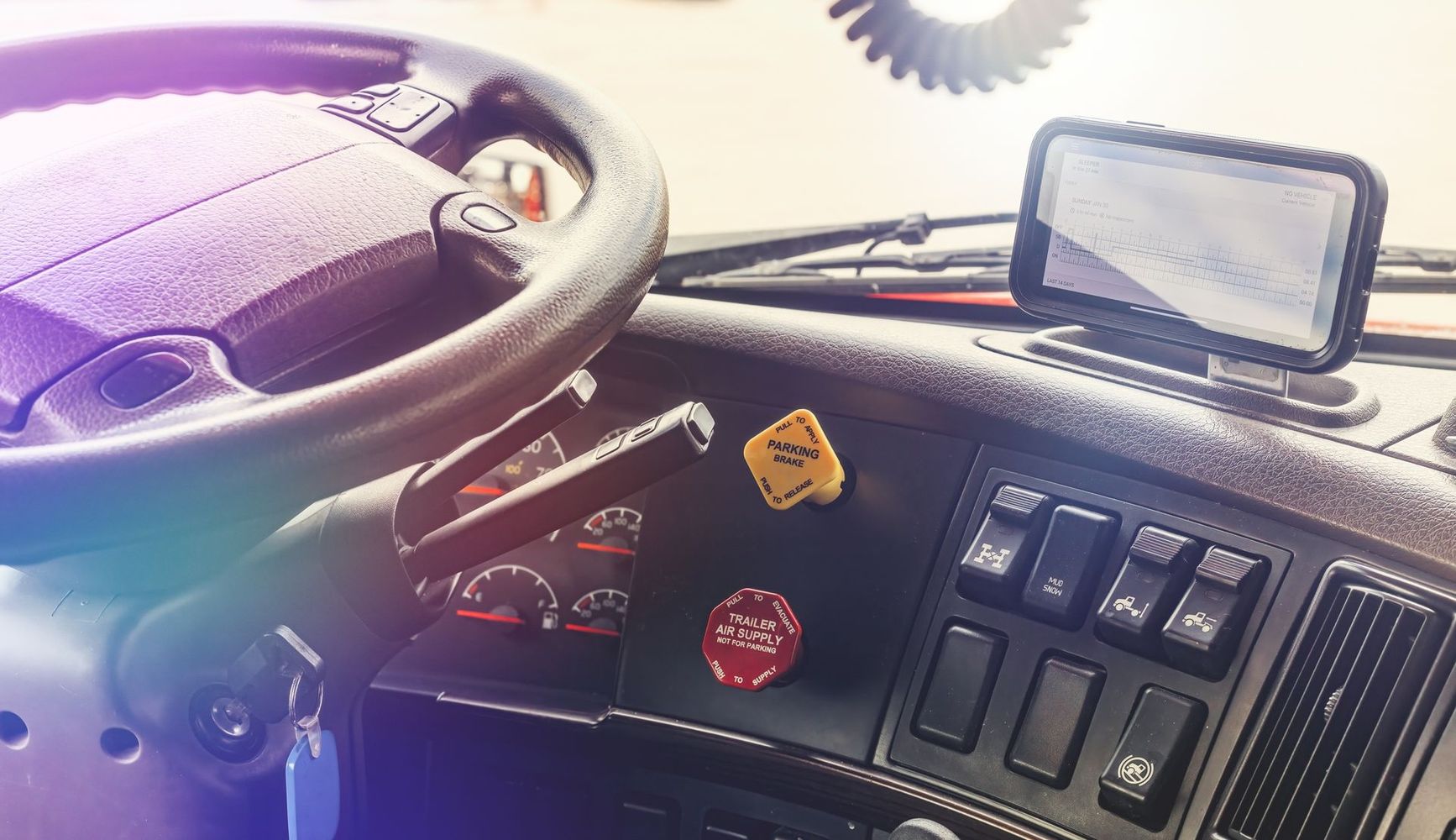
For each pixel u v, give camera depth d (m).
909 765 0.92
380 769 1.11
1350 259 0.79
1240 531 0.82
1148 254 0.87
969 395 0.91
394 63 0.87
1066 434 0.88
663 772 1.03
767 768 0.98
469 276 0.71
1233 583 0.80
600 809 1.06
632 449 0.67
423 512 0.73
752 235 1.20
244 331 0.64
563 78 0.80
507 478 1.09
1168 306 0.87
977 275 1.16
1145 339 0.89
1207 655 0.79
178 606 0.71
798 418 0.91
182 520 0.51
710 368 1.00
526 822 1.08
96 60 0.88
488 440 0.71
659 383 1.04
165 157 0.72
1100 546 0.86
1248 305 0.84
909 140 1.24
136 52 0.88
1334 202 0.79
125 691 0.73
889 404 0.95
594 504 0.69
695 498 1.01
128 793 0.76
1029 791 0.87
